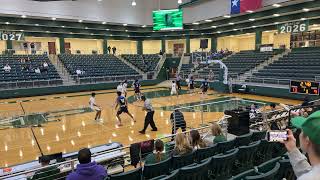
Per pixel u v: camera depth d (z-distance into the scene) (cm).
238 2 1931
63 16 2269
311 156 113
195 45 3475
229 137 638
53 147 829
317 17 1908
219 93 1934
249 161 489
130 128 1028
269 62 2123
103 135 943
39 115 1276
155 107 1431
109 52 3014
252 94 1827
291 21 2012
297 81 1515
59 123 1120
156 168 428
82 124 1099
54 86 2050
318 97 1408
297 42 2692
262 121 734
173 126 843
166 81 2758
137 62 2831
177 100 1648
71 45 3219
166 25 2611
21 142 882
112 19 2547
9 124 1115
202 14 2420
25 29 2386
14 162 716
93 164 310
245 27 2431
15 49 2833
